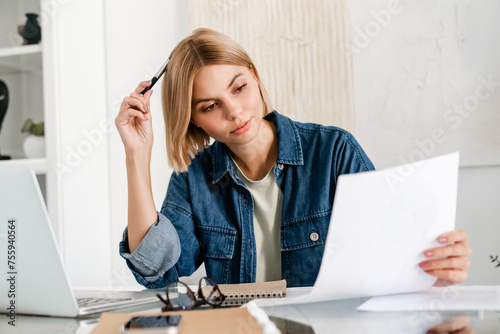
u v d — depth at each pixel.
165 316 0.65
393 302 0.73
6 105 2.43
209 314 0.66
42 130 2.40
